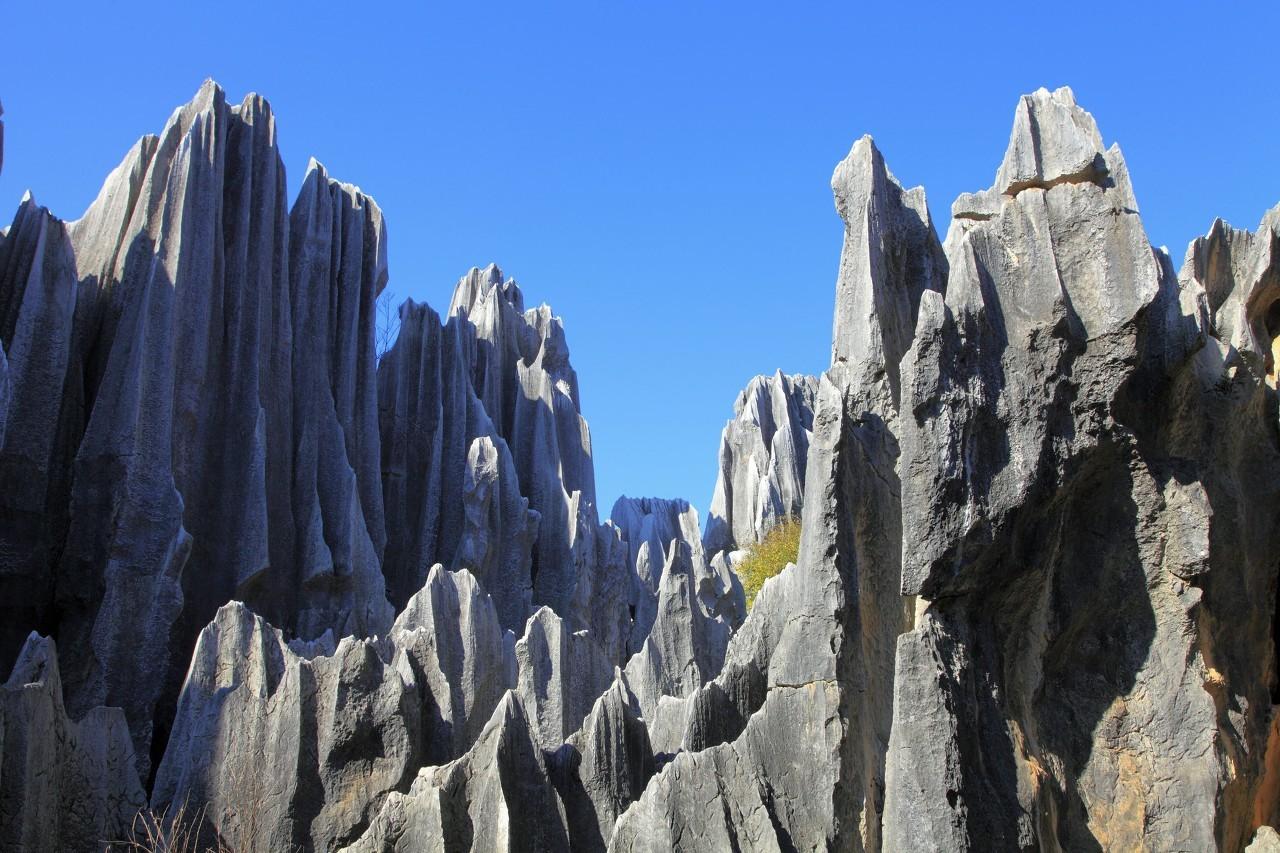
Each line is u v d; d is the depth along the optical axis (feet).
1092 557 84.28
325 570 132.36
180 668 116.57
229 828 90.68
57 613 114.21
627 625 173.27
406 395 171.32
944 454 80.18
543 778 88.63
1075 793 81.61
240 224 138.10
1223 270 99.50
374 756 92.99
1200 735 81.35
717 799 82.74
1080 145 87.76
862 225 91.81
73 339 125.80
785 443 232.94
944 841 73.92
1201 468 89.35
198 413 126.62
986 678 79.36
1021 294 84.79
